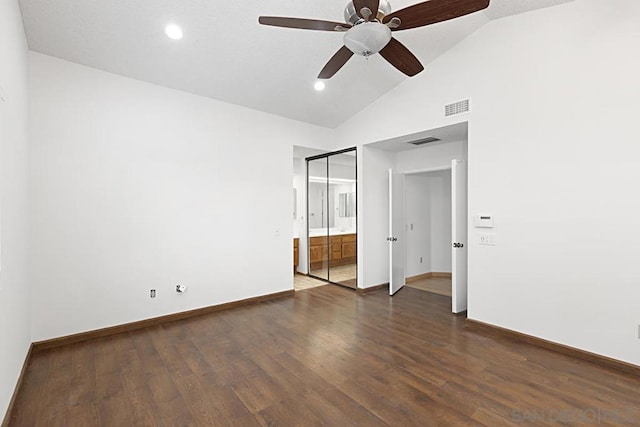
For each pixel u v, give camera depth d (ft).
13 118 6.68
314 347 9.28
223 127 12.99
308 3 8.30
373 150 15.83
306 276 19.61
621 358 7.77
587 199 8.25
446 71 11.34
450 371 7.81
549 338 8.98
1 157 5.65
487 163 10.22
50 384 7.28
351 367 8.05
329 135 16.72
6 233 6.05
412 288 16.40
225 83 11.70
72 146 9.55
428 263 18.99
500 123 9.89
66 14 7.88
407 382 7.32
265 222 14.30
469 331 10.46
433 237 19.08
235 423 5.95
